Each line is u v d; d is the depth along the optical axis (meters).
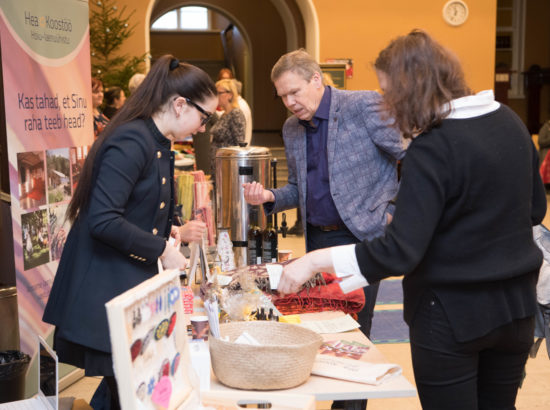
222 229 3.07
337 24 10.09
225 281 2.29
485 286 1.55
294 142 2.73
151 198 1.86
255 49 17.25
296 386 1.68
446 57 1.57
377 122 2.52
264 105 17.53
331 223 2.67
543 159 10.75
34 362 3.08
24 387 2.87
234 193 3.37
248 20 17.08
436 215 1.52
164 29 21.12
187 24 22.09
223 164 3.38
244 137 6.10
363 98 2.57
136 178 1.79
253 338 1.81
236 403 1.53
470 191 1.52
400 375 1.76
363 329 2.72
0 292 3.13
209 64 21.28
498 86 16.23
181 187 3.36
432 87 1.54
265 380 1.62
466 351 1.58
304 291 2.31
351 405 1.79
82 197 1.83
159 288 1.24
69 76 3.30
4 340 3.16
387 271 1.56
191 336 1.93
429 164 1.53
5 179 3.37
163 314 1.25
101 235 1.73
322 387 1.68
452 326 1.57
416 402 3.38
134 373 1.14
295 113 2.62
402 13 10.16
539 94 16.59
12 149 2.90
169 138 1.91
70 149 3.33
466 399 1.61
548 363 3.95
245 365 1.62
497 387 1.74
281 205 2.80
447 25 10.26
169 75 1.85
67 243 1.91
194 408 1.34
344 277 1.63
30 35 2.98
